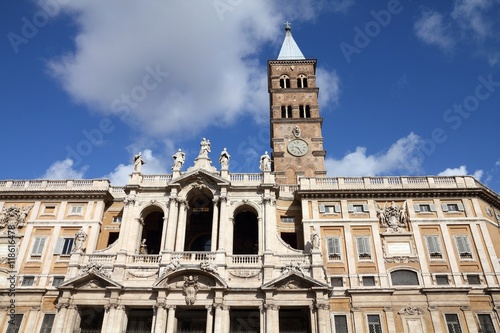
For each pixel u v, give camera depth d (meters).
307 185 48.50
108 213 49.16
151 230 49.72
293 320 42.31
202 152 48.94
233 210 45.09
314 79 73.25
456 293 41.50
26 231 47.31
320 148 65.62
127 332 39.88
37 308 42.72
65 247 46.28
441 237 44.88
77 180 50.22
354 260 43.75
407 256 43.81
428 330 40.12
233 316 41.91
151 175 47.84
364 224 45.62
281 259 42.16
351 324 40.59
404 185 47.78
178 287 39.88
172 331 38.44
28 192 48.72
